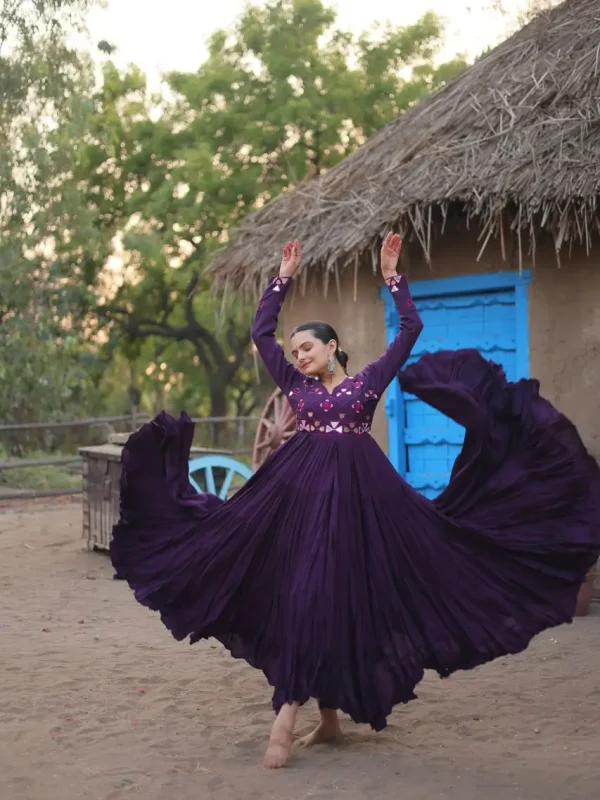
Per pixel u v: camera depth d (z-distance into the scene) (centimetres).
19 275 1861
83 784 349
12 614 673
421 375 405
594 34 771
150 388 3522
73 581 805
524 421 392
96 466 942
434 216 770
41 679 498
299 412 381
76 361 2448
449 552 375
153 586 394
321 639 351
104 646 576
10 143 1839
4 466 1530
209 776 357
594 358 709
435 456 808
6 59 1778
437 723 428
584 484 381
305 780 353
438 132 794
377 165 840
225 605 376
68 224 1933
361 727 423
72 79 1828
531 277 737
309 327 390
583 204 647
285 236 831
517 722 429
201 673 512
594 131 681
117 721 427
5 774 359
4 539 1057
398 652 360
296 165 2345
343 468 370
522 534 381
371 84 2427
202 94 2409
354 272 786
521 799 334
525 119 729
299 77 2377
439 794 338
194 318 2845
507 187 675
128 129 2642
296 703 363
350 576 358
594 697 468
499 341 768
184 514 399
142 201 2569
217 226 2475
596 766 370
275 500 376
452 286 784
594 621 643
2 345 1884
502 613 373
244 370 3262
